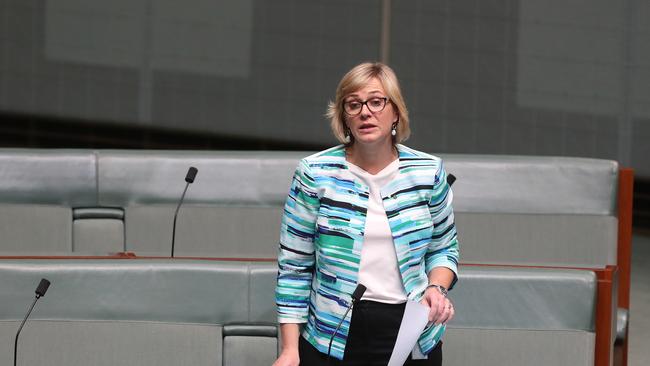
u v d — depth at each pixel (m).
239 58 24.44
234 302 8.87
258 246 12.43
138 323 8.84
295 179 7.20
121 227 12.50
